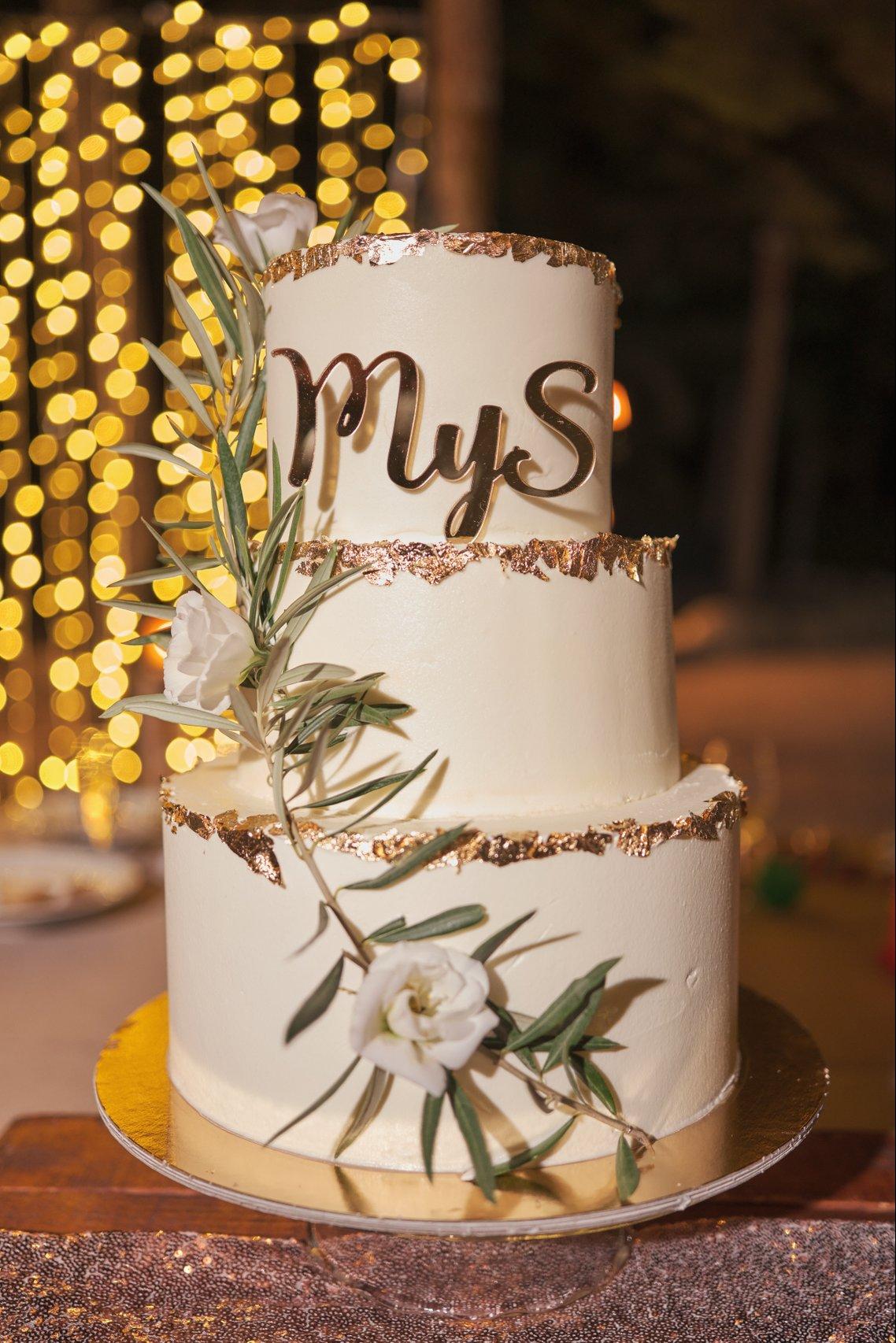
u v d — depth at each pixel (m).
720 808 0.73
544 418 0.71
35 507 2.01
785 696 4.34
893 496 9.05
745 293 7.69
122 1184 0.85
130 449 0.75
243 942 0.71
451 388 0.71
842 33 5.11
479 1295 0.75
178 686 0.67
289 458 0.74
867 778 3.13
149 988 1.39
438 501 0.72
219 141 1.95
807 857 1.81
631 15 5.48
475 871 0.67
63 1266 0.77
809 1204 0.83
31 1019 1.31
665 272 7.45
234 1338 0.72
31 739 2.96
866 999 1.40
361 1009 0.61
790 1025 0.85
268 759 0.67
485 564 0.70
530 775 0.71
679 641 5.55
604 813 0.71
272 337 0.75
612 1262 0.77
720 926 0.74
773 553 8.80
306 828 0.69
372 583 0.70
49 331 1.92
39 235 2.13
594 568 0.71
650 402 8.00
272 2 3.69
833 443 8.92
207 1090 0.74
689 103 5.63
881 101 5.60
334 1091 0.65
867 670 4.91
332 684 0.70
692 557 8.16
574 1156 0.70
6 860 1.67
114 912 1.58
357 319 0.71
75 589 2.10
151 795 1.94
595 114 6.15
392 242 0.70
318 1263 0.77
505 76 5.90
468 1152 0.69
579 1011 0.67
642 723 0.75
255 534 0.77
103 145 1.85
